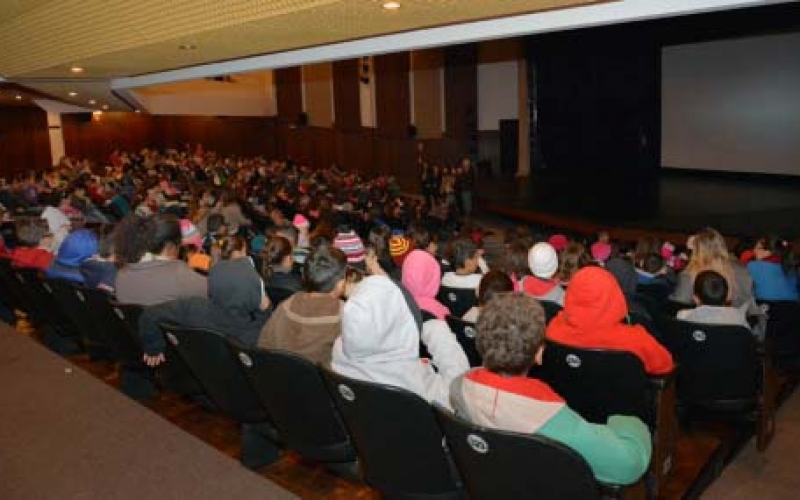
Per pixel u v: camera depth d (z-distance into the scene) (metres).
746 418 3.21
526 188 15.59
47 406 3.12
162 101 19.19
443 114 17.59
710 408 3.17
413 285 3.24
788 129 13.77
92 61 5.95
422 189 16.27
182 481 2.48
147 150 21.25
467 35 4.04
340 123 19.81
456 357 2.51
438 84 17.53
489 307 1.90
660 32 12.56
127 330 3.33
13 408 3.09
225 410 2.90
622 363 2.49
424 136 17.89
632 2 3.28
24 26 4.98
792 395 3.80
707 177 15.26
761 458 3.08
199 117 23.72
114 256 3.79
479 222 14.34
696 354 3.08
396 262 5.03
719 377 3.08
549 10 3.61
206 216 7.82
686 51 15.23
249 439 2.94
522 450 1.75
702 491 2.79
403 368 2.21
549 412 1.83
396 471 2.27
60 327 4.38
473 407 1.90
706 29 11.87
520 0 3.33
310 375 2.40
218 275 3.01
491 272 2.93
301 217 6.46
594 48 14.02
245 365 2.55
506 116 17.31
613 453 1.83
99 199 11.44
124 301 3.26
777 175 14.08
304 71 20.58
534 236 7.28
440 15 3.74
